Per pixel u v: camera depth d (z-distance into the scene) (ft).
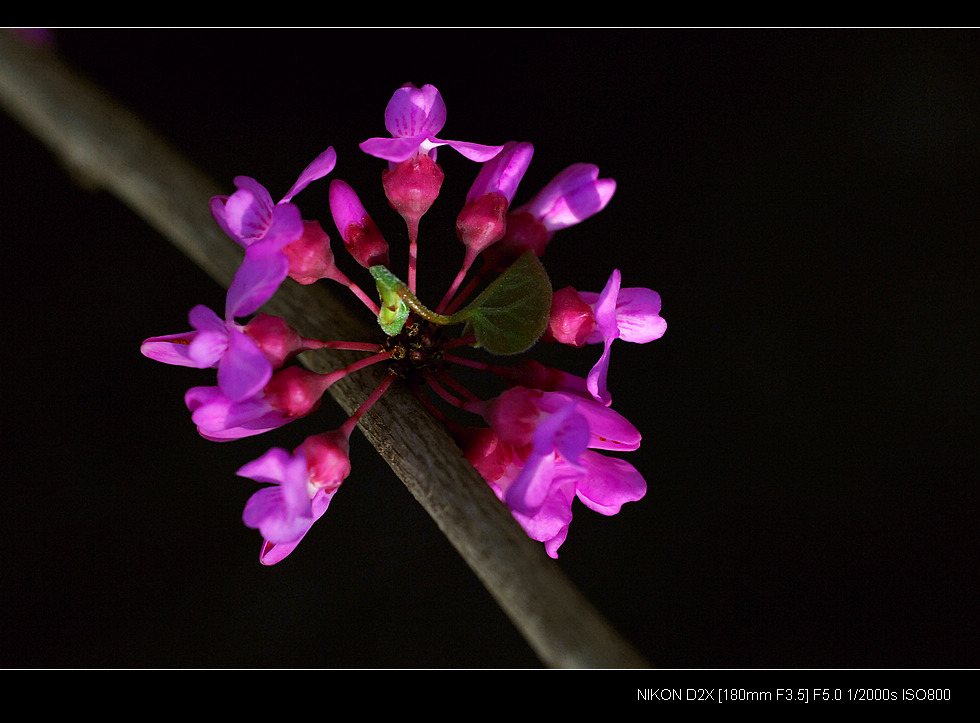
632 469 1.17
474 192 1.19
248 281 1.13
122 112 1.28
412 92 1.17
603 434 1.16
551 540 1.16
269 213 1.16
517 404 1.16
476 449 1.17
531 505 1.13
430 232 1.34
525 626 1.13
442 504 1.15
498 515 1.14
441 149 1.36
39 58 1.29
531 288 1.15
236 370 1.12
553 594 1.13
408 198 1.18
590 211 1.20
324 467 1.15
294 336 1.16
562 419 1.13
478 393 1.34
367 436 1.17
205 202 1.26
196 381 1.36
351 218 1.18
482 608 1.36
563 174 1.20
